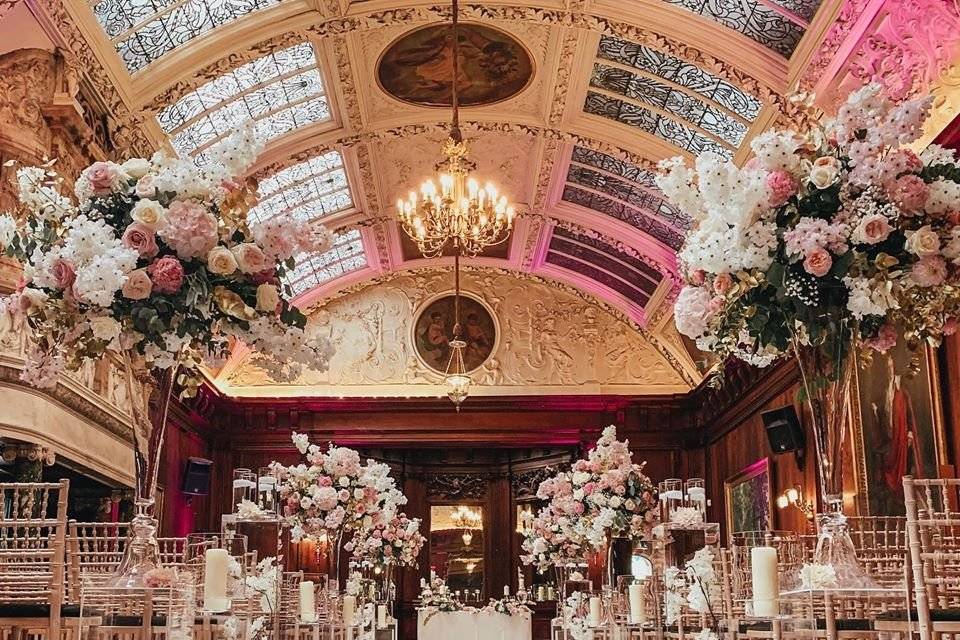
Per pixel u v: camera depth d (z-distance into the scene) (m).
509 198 18.72
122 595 4.80
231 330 5.23
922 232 4.79
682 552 8.37
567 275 22.17
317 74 14.33
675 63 13.34
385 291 22.98
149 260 5.06
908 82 10.62
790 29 11.70
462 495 24.23
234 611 5.57
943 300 5.00
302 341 5.37
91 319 4.93
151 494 5.05
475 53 14.02
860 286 4.84
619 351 22.83
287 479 13.80
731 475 20.20
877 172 4.86
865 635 5.03
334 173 17.48
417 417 22.47
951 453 10.51
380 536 16.38
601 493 12.95
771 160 5.02
